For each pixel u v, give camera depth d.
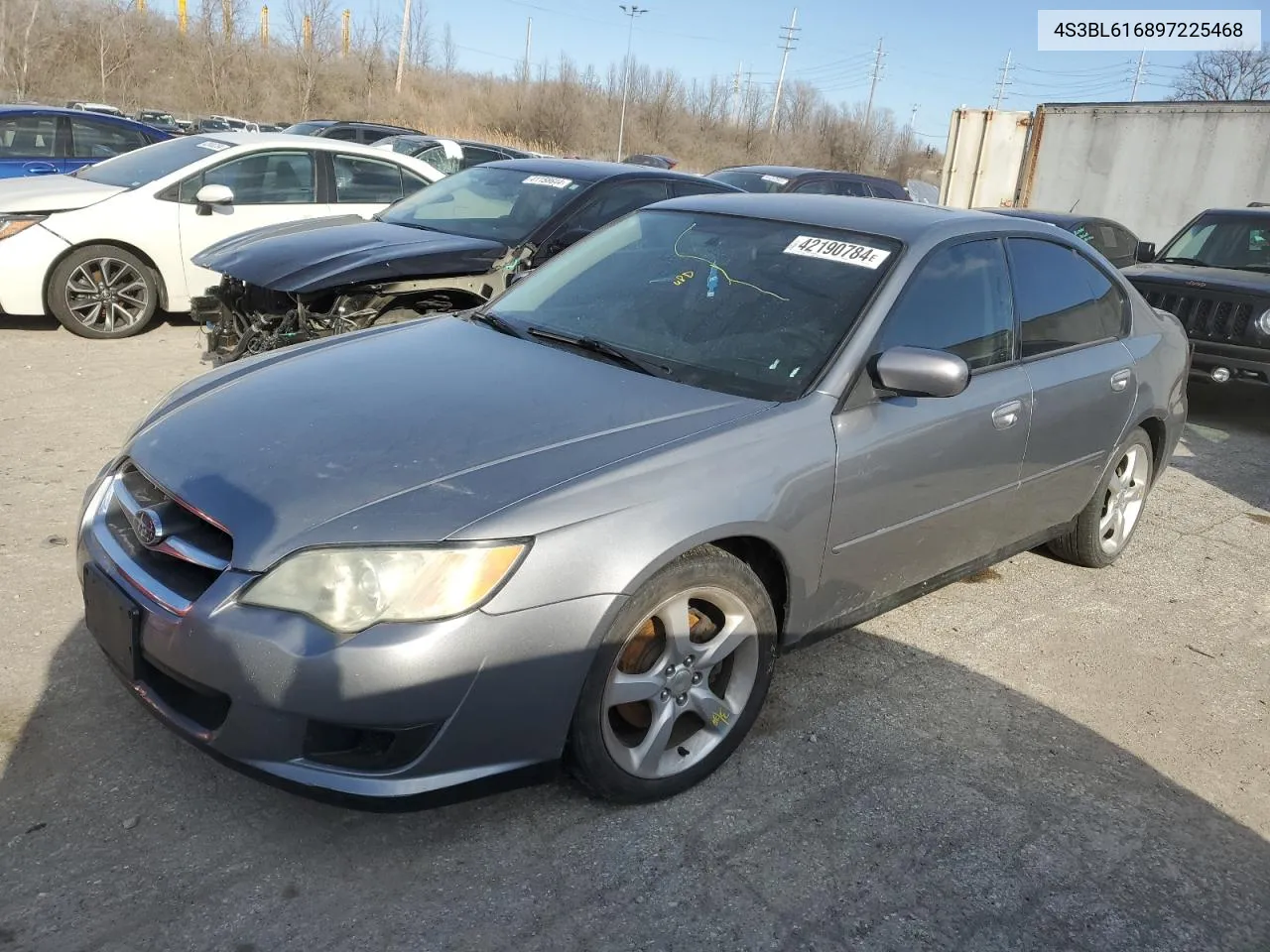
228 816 2.59
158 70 47.34
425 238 6.07
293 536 2.31
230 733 2.31
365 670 2.22
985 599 4.32
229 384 3.12
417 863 2.49
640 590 2.51
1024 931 2.45
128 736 2.87
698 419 2.81
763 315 3.27
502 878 2.46
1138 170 13.11
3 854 2.40
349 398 2.89
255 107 48.59
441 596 2.27
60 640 3.34
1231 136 12.17
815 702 3.37
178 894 2.33
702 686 2.82
